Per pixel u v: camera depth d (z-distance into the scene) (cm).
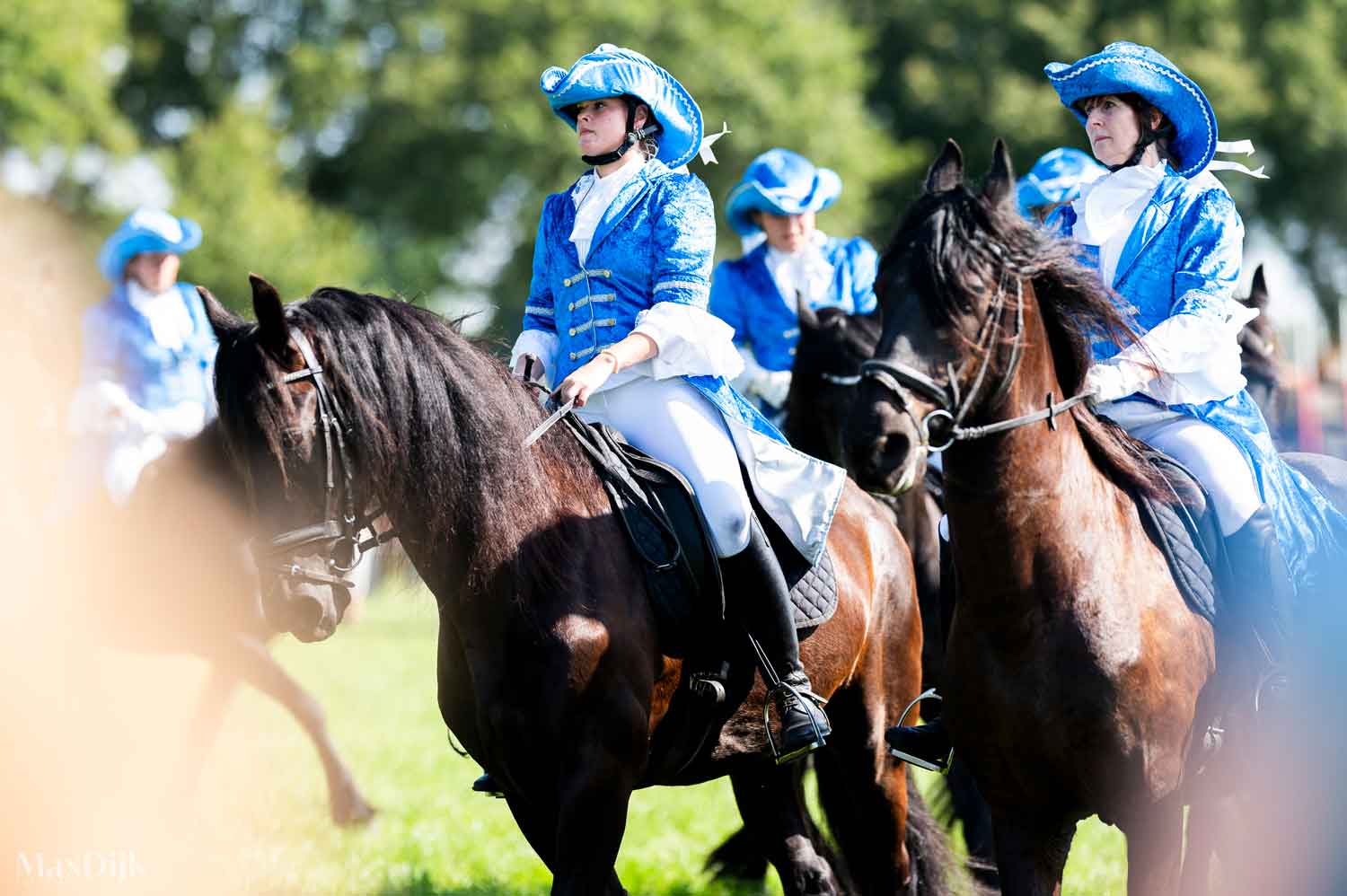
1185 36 5688
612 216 810
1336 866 774
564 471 786
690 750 827
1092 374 776
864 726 937
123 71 6106
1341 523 855
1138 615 757
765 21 5478
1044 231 740
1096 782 753
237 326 738
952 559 816
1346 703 775
